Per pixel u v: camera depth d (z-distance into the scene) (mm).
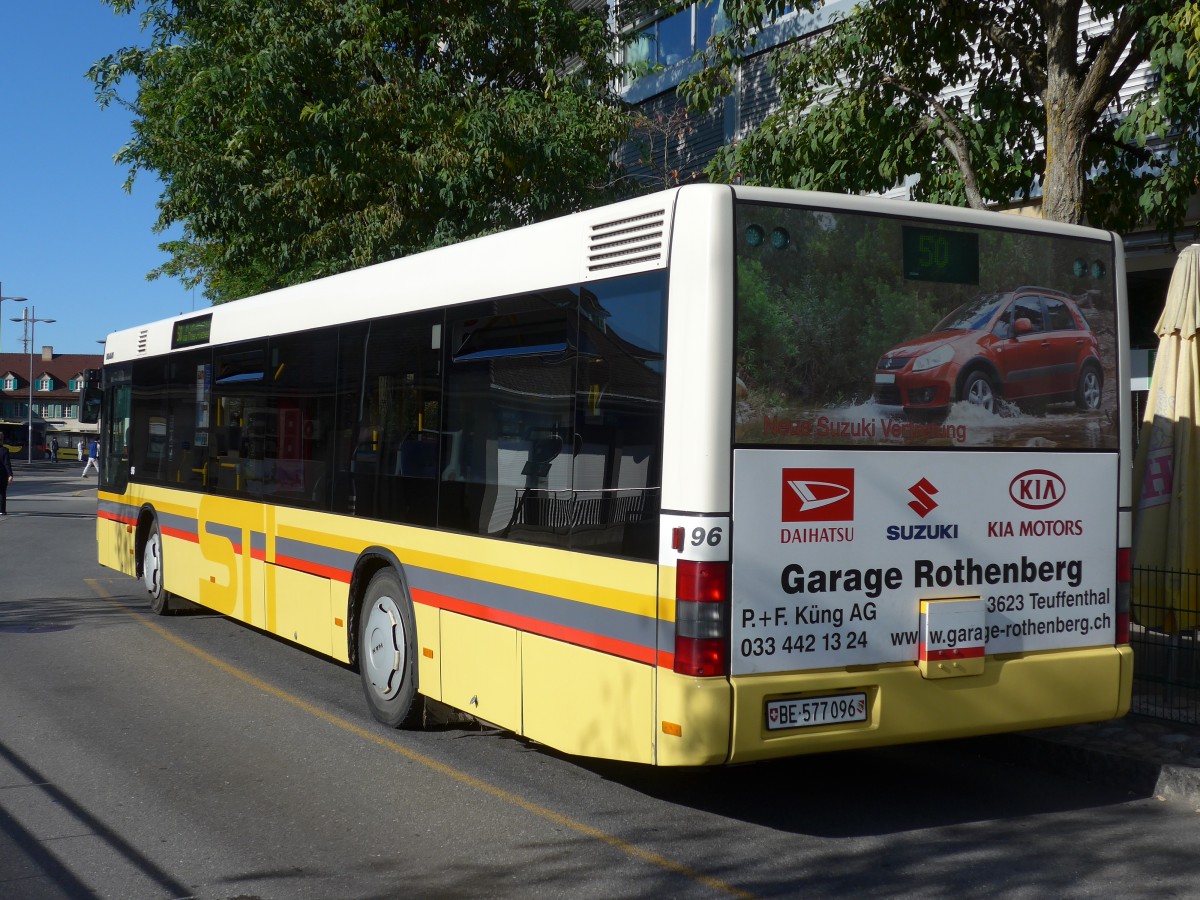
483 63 17719
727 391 5273
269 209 17875
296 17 16406
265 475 9539
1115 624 6270
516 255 6500
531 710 6141
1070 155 8961
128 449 13070
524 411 6340
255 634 11336
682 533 5234
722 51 12031
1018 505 5984
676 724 5184
